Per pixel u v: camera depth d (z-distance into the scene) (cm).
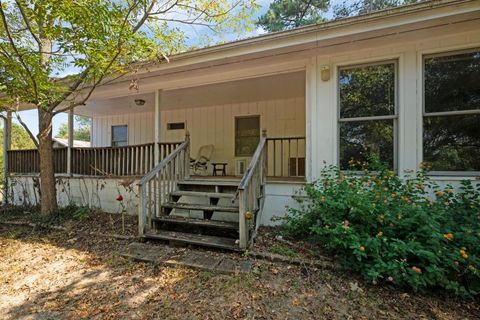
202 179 533
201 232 415
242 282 281
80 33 360
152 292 275
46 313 248
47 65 462
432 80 377
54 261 358
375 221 301
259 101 775
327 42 385
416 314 230
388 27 342
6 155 762
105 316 239
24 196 702
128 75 527
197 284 284
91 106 831
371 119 409
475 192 323
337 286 271
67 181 642
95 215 548
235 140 809
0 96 629
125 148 584
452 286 244
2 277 321
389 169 397
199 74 532
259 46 414
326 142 431
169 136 900
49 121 527
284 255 329
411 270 252
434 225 270
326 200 337
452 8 310
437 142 374
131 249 376
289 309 238
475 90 356
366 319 224
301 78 545
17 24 471
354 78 419
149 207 420
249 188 373
